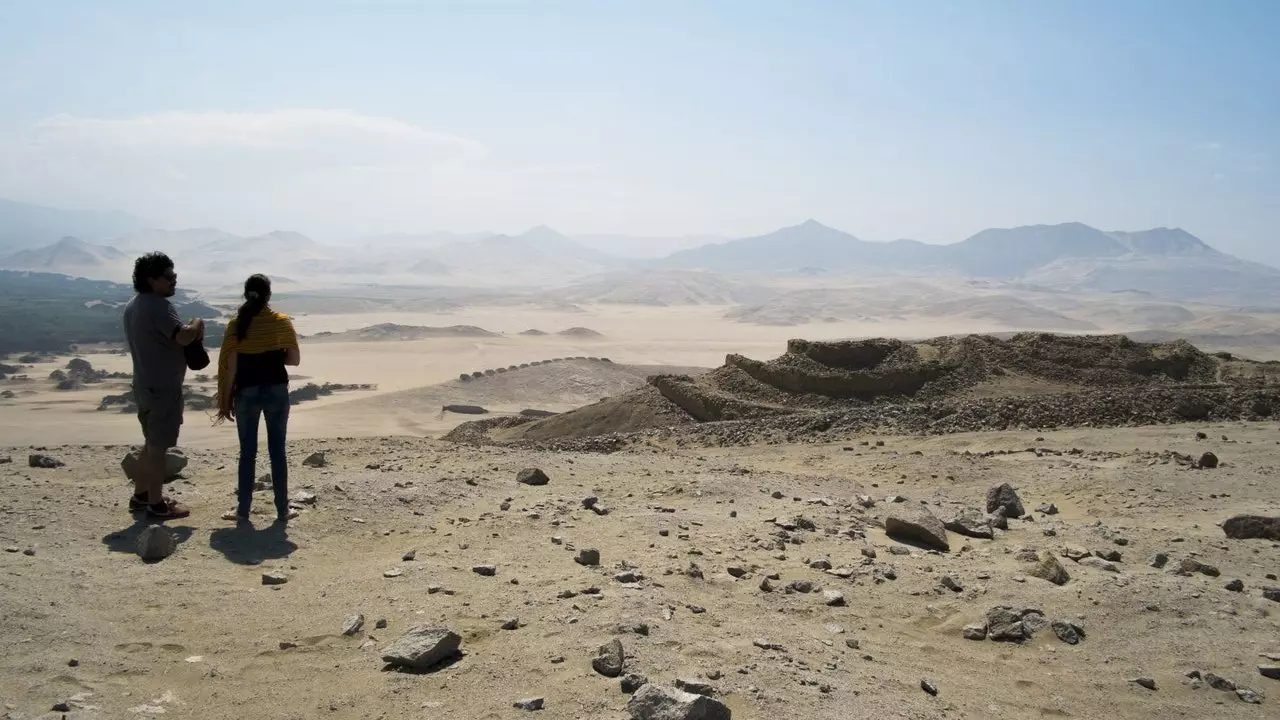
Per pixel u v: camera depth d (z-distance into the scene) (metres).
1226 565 9.55
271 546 8.38
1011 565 9.07
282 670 5.67
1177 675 6.62
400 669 5.70
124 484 11.09
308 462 13.34
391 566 7.98
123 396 103.06
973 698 6.05
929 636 7.18
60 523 8.66
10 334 197.25
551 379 115.19
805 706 5.43
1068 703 6.12
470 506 10.66
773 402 37.72
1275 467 16.95
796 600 7.62
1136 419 27.05
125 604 6.59
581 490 12.52
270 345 8.95
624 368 125.06
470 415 94.75
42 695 5.10
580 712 5.13
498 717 5.06
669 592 7.38
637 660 5.79
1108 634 7.31
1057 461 18.09
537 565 8.10
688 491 12.60
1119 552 9.84
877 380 38.09
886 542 10.08
